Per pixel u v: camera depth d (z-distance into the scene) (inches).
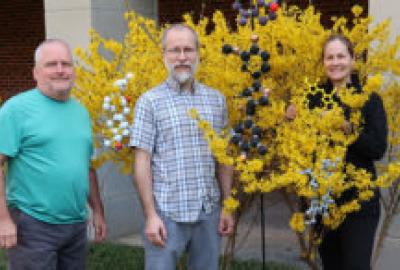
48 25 243.9
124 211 253.3
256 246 231.9
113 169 247.1
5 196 121.3
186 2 300.7
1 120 121.2
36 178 122.5
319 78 142.0
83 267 133.6
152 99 122.8
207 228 127.1
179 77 122.5
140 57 158.1
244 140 132.9
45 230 124.3
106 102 143.7
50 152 122.4
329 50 136.6
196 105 124.8
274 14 138.3
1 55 416.8
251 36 139.1
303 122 128.7
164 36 125.2
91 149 132.3
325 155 124.8
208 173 125.5
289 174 125.3
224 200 131.0
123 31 245.4
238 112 144.6
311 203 128.5
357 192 133.7
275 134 140.7
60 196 123.6
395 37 167.8
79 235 131.0
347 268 135.4
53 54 122.6
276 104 139.9
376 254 169.8
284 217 261.7
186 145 122.6
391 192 166.9
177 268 174.6
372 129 133.1
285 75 149.6
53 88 123.0
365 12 276.8
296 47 148.0
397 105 159.6
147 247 127.3
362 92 135.0
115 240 247.8
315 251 153.5
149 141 122.5
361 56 163.5
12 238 121.7
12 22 409.1
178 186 122.6
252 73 139.1
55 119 123.8
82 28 235.9
